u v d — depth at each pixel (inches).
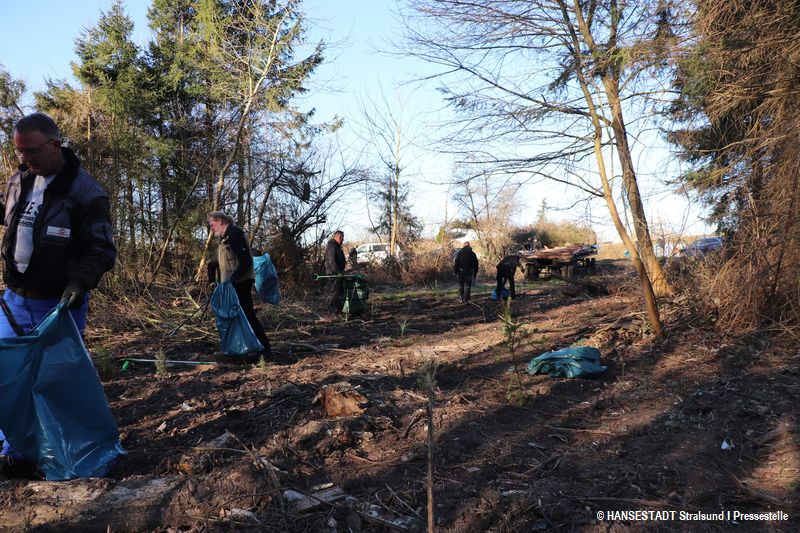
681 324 268.2
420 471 129.4
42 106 623.8
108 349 270.4
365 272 922.7
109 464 126.5
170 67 776.3
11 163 429.7
